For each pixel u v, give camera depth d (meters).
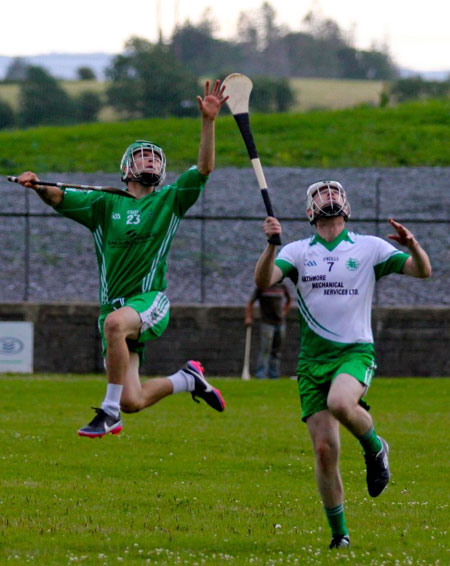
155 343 69.31
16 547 22.94
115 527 25.02
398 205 95.12
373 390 57.38
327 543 23.64
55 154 114.69
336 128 125.00
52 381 60.47
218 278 81.12
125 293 25.25
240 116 24.80
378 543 23.75
